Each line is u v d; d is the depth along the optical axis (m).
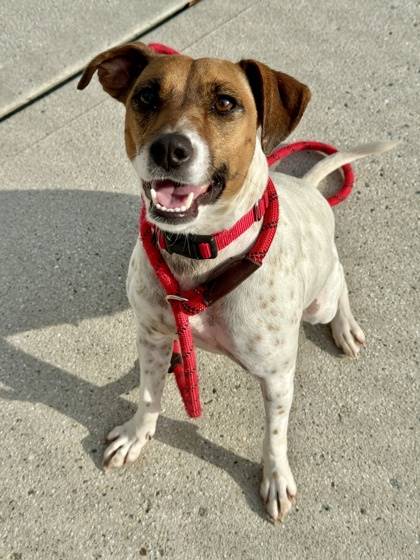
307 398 0.52
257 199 0.37
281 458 0.46
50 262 0.60
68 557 0.44
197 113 0.35
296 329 0.42
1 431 0.50
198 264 0.38
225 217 0.36
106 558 0.44
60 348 0.55
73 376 0.53
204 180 0.35
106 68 0.41
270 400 0.44
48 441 0.50
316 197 0.52
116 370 0.54
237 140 0.36
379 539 0.45
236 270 0.38
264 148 0.37
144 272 0.40
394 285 0.58
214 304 0.39
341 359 0.54
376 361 0.54
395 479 0.47
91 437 0.50
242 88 0.37
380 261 0.60
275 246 0.40
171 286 0.38
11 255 0.60
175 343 0.49
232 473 0.48
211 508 0.46
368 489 0.47
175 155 0.33
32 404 0.52
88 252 0.61
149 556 0.44
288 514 0.46
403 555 0.44
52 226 0.62
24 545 0.45
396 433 0.50
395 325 0.56
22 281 0.59
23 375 0.53
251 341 0.40
